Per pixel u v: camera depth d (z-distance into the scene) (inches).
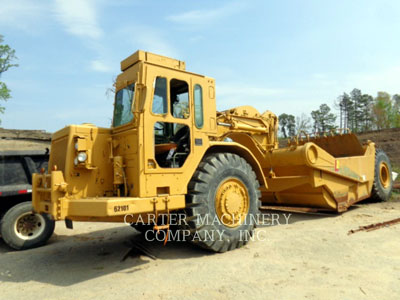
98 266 177.9
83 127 182.5
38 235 237.3
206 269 161.3
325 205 290.8
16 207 232.7
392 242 195.9
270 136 294.4
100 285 147.7
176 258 184.5
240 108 270.2
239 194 201.8
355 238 207.8
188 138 191.6
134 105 172.4
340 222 264.2
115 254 200.4
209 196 184.5
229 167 197.5
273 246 198.5
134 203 158.1
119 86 201.6
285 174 283.3
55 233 280.1
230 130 253.1
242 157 227.1
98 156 185.2
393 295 123.6
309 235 220.8
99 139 187.2
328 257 172.7
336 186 291.4
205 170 187.0
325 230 234.7
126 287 143.1
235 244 194.9
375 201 362.6
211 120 204.2
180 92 196.9
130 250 198.7
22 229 234.7
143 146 168.4
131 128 178.4
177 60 198.8
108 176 188.1
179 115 192.7
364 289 129.7
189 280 147.9
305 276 146.4
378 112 1878.7
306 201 303.1
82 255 203.3
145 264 176.2
